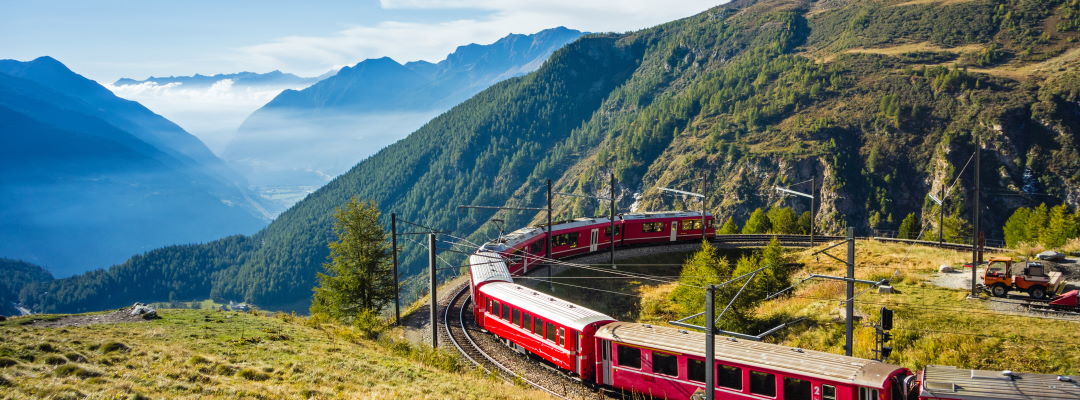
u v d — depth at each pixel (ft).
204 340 90.33
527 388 89.51
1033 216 218.38
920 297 114.11
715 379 79.82
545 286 160.66
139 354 75.82
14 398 53.98
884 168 641.40
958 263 141.90
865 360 73.97
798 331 109.91
